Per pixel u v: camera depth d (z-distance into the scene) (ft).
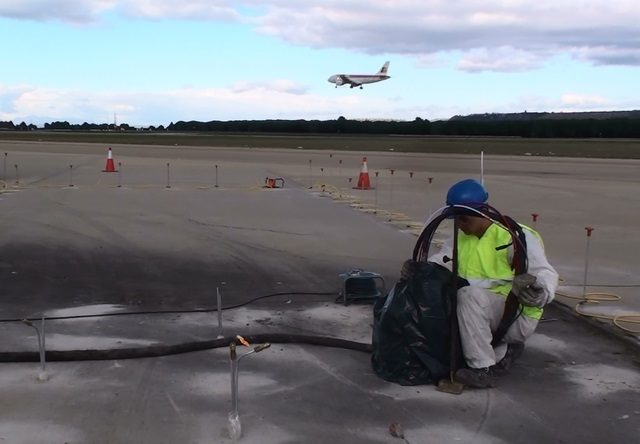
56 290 20.53
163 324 17.28
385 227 34.65
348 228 34.06
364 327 17.25
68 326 16.94
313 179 64.64
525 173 76.38
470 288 13.28
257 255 26.61
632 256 28.25
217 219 36.19
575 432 11.43
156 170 72.59
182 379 13.51
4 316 17.63
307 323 17.58
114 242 28.63
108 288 20.97
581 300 20.81
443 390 13.08
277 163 88.63
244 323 17.48
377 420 11.76
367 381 13.55
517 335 13.91
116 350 14.55
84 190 49.96
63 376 13.51
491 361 13.32
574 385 13.57
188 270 23.72
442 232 32.63
